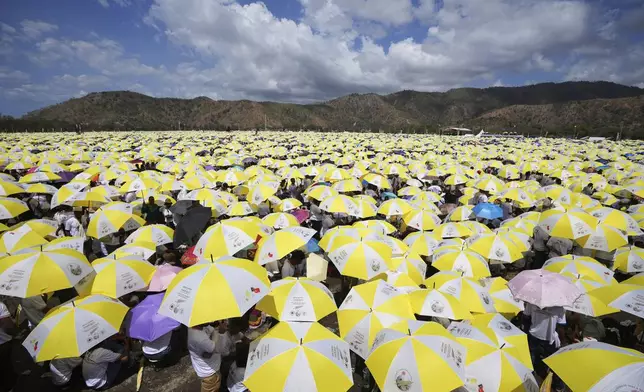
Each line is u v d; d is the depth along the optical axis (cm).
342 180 1616
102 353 609
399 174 2005
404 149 4184
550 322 645
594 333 712
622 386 382
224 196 1324
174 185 1460
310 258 900
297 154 3369
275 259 784
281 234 827
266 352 464
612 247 849
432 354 448
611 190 1622
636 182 1573
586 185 1769
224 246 794
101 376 623
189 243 934
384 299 601
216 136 7194
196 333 564
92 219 966
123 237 1170
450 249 816
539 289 604
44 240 866
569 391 602
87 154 2598
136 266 710
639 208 1209
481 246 865
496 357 484
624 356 412
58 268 612
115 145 3919
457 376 435
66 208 1293
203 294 522
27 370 668
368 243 768
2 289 582
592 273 746
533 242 1091
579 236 885
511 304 704
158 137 6384
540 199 1483
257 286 561
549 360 455
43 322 535
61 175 1862
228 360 706
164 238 936
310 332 493
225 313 509
